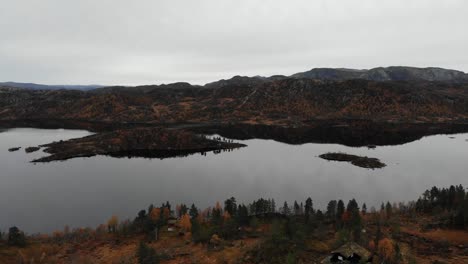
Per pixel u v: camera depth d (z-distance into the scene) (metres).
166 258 104.00
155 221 140.75
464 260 94.00
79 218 188.00
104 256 116.19
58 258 116.19
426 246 105.62
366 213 159.62
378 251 91.50
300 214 159.12
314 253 90.56
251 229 131.38
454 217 129.88
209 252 105.19
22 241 126.31
